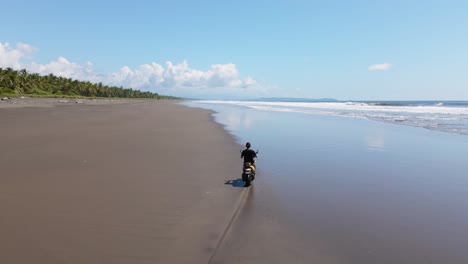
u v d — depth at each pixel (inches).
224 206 310.2
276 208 310.2
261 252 221.1
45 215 273.9
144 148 614.9
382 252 225.8
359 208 316.2
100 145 635.5
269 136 862.5
